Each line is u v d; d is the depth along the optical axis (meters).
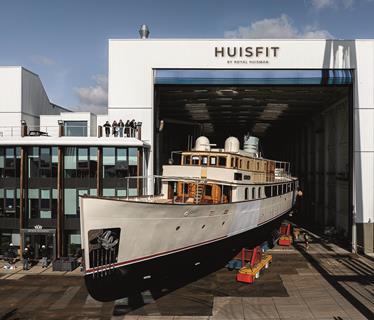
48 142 23.17
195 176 19.55
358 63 26.03
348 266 22.52
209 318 14.70
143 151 24.73
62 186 23.45
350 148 26.80
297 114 43.25
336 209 32.94
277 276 20.36
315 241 30.47
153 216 13.71
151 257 14.30
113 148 24.16
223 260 21.20
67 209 23.73
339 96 31.44
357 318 14.61
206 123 53.00
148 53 26.47
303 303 16.25
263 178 24.34
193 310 15.51
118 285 13.54
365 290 18.03
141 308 15.74
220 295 17.27
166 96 33.47
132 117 26.47
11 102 27.23
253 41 26.19
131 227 13.19
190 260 16.48
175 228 14.80
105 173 24.14
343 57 26.06
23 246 23.03
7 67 27.22
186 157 20.30
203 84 26.41
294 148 56.00
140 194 23.95
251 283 18.97
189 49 26.36
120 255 13.20
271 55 26.19
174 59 26.39
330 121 36.06
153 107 26.66
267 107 39.03
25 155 23.53
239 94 32.31
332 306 15.89
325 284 18.94
